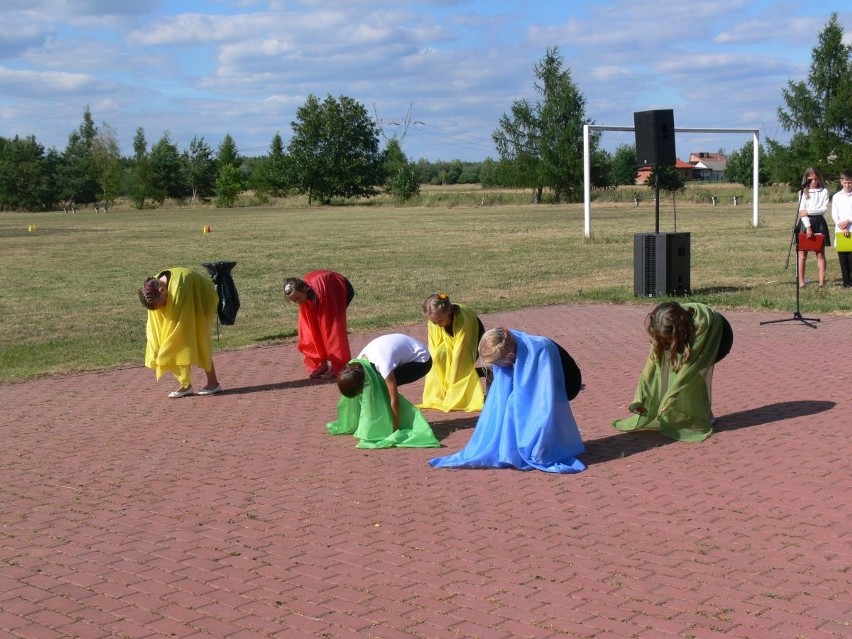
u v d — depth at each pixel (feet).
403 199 289.94
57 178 355.15
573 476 23.80
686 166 465.88
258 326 52.24
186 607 16.84
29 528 21.29
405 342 27.78
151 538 20.35
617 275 71.20
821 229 54.49
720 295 54.39
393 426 27.55
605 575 17.63
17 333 51.80
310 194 330.34
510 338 24.29
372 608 16.55
